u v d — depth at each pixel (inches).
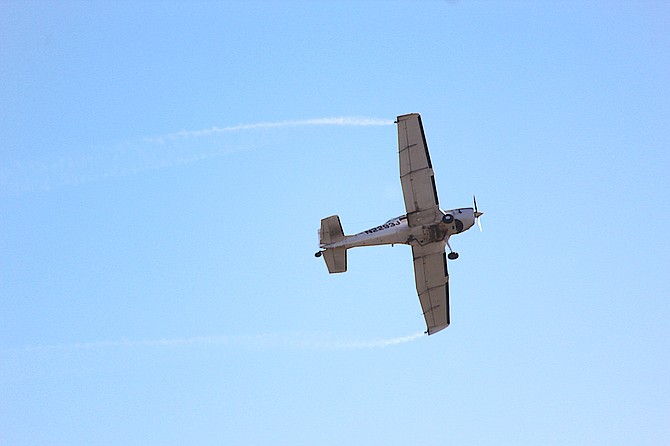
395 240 5506.9
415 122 5324.8
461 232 5575.8
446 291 5664.4
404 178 5388.8
